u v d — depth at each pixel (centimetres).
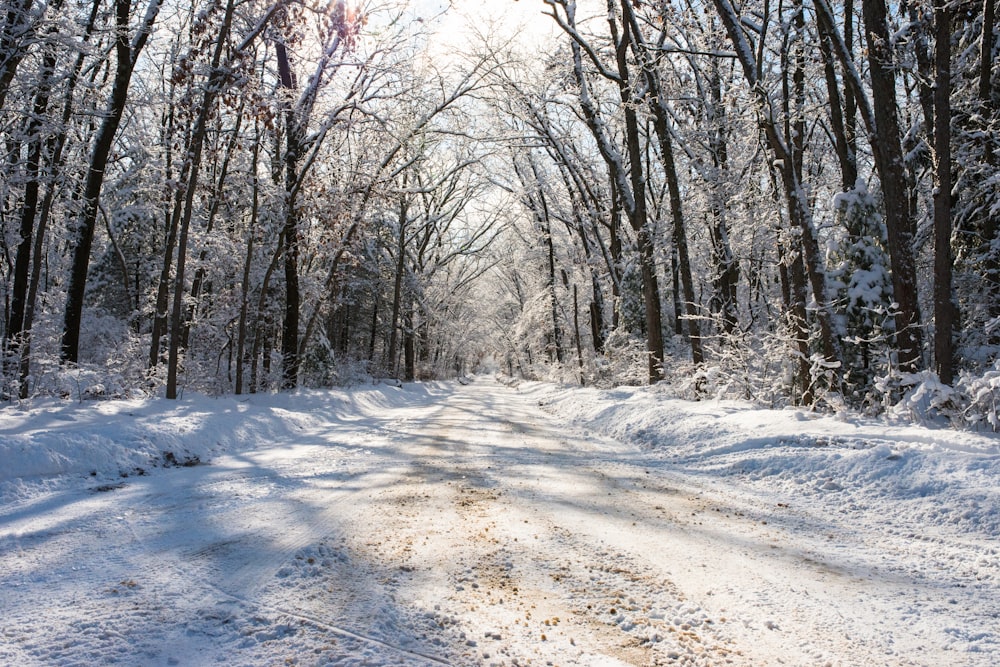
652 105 1836
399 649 317
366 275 3738
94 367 1370
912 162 1545
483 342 7650
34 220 1482
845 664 312
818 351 1190
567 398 2072
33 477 679
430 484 736
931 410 827
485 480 764
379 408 2148
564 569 442
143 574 420
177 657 304
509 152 3084
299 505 623
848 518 593
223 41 1312
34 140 1227
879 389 910
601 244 2647
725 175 1738
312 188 1756
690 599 392
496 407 2231
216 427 1057
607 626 352
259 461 904
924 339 1168
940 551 493
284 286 2317
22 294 1346
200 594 386
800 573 442
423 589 399
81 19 1226
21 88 1198
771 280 2167
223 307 1948
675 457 937
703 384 1480
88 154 1659
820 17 1138
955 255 1408
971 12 1287
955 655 321
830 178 1719
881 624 359
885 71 973
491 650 319
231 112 1509
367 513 592
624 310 2486
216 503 627
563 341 4100
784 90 1372
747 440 903
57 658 300
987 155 1234
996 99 1213
